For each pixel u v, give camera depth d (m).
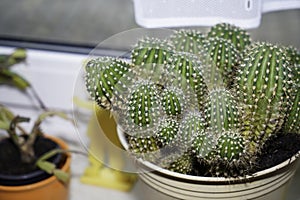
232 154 0.34
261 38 0.53
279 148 0.38
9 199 0.48
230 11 0.42
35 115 0.61
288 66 0.35
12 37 0.60
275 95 0.34
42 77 0.58
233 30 0.40
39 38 0.59
